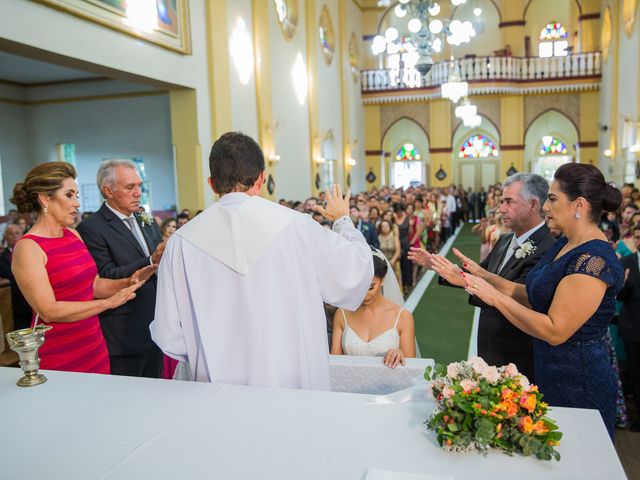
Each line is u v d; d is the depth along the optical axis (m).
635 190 10.62
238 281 1.93
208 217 2.01
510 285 2.66
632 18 16.11
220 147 2.05
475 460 1.37
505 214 3.02
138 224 3.70
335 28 19.41
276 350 1.92
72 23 6.66
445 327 7.46
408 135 24.58
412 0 11.41
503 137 22.75
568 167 2.21
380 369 2.88
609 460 1.35
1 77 12.79
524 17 23.62
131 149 13.29
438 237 15.10
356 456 1.39
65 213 2.66
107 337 3.41
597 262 2.05
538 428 1.38
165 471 1.34
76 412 1.68
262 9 12.60
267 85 12.88
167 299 2.02
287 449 1.42
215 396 1.76
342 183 20.23
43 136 13.74
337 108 19.72
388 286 3.68
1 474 1.34
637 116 15.38
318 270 1.98
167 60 8.76
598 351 2.22
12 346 1.88
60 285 2.62
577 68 21.55
